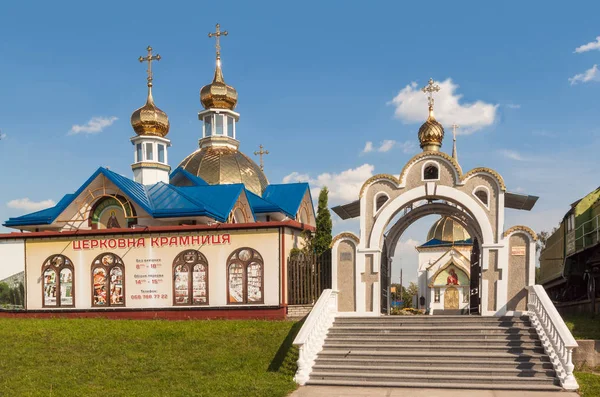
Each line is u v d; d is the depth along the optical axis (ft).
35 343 68.23
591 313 81.30
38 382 55.72
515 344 59.31
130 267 82.69
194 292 80.43
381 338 63.10
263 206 106.01
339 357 59.72
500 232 70.54
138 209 88.12
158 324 75.77
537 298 62.03
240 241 79.77
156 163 106.63
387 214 73.92
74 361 62.13
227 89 123.75
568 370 51.24
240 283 79.20
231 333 69.21
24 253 86.53
